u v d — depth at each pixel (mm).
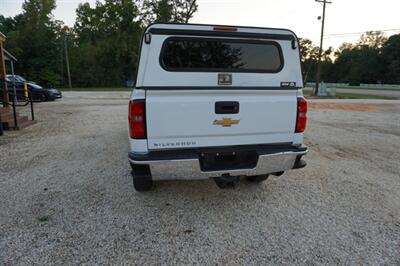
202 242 2270
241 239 2318
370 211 2844
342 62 70312
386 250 2189
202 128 2502
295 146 2805
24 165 4168
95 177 3680
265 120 2662
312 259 2072
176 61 2479
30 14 36594
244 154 2701
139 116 2363
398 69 54094
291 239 2328
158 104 2371
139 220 2596
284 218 2676
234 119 2566
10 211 2730
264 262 2029
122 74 40094
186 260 2041
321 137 6539
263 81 2715
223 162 2666
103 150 5027
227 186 2725
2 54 8172
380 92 31234
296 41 2797
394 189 3438
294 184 3555
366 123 8836
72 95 21453
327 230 2473
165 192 3229
